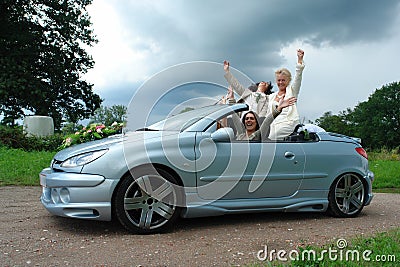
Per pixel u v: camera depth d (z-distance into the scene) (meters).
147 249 4.21
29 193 7.54
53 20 30.70
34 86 26.91
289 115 6.19
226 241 4.54
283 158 5.46
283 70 6.54
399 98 75.94
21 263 3.75
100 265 3.72
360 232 5.03
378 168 15.36
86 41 31.83
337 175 5.84
